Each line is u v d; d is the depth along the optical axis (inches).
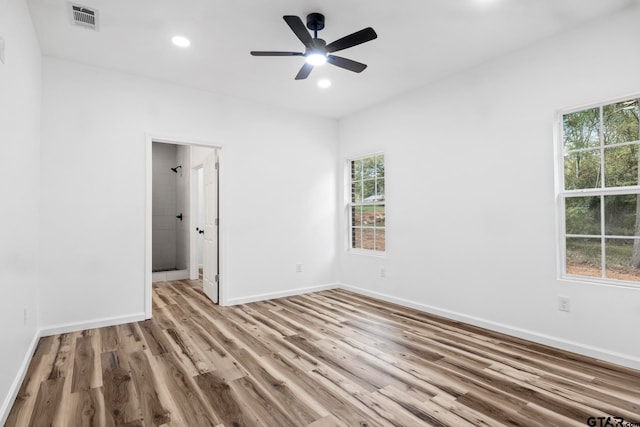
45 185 128.6
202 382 92.3
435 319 147.9
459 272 145.6
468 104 142.7
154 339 124.3
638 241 103.9
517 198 126.6
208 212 193.5
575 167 116.4
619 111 107.6
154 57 132.0
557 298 116.0
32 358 107.3
